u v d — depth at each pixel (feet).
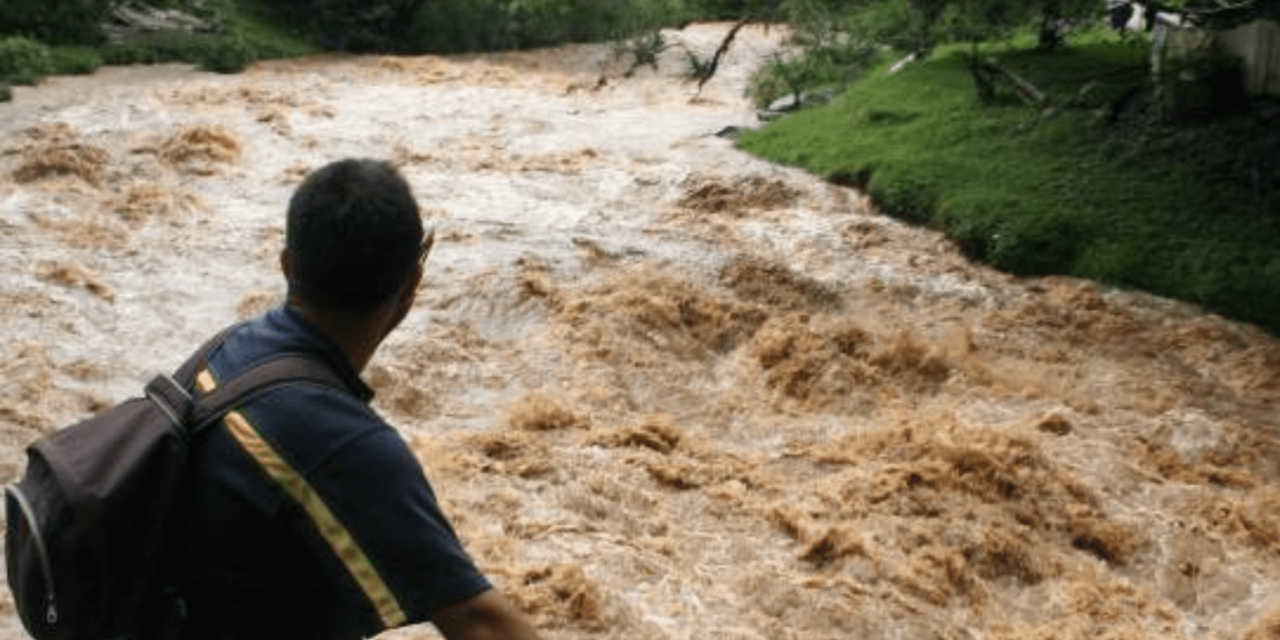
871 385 26.81
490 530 19.89
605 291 29.91
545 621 17.46
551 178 39.73
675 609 18.19
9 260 30.04
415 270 6.64
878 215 36.50
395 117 47.93
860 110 44.47
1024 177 36.35
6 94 46.19
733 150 43.62
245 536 5.91
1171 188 34.94
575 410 24.88
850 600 18.86
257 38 63.77
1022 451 23.34
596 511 20.93
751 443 24.56
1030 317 30.25
